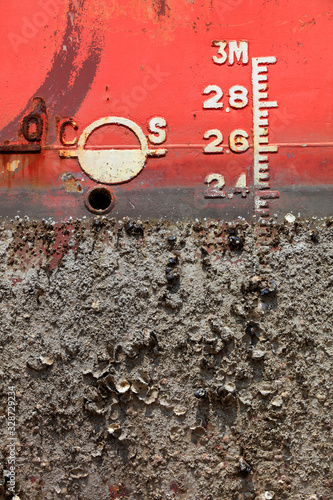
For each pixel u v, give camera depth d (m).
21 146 5.09
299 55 5.10
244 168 5.05
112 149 5.08
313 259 4.94
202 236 4.99
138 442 4.84
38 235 5.02
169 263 4.96
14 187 5.07
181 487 4.80
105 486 4.82
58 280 4.97
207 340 4.88
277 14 5.13
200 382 4.87
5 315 4.95
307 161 5.04
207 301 4.93
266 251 4.96
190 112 5.09
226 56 5.12
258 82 5.09
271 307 4.91
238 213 5.01
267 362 4.87
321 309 4.89
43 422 4.87
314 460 4.80
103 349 4.91
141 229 5.00
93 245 5.00
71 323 4.93
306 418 4.83
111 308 4.93
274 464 4.80
